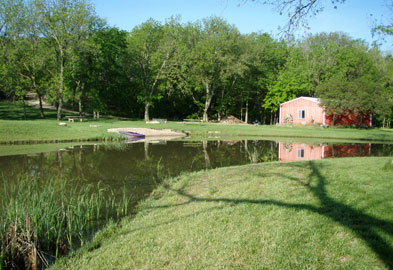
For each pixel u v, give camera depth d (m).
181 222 5.08
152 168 11.09
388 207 5.00
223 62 39.88
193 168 11.15
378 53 52.66
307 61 47.81
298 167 8.88
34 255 4.36
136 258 3.98
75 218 5.72
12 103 41.97
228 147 18.16
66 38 31.69
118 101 46.56
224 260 3.75
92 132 23.33
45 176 9.57
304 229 4.40
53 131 21.77
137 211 6.28
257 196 6.12
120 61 40.41
